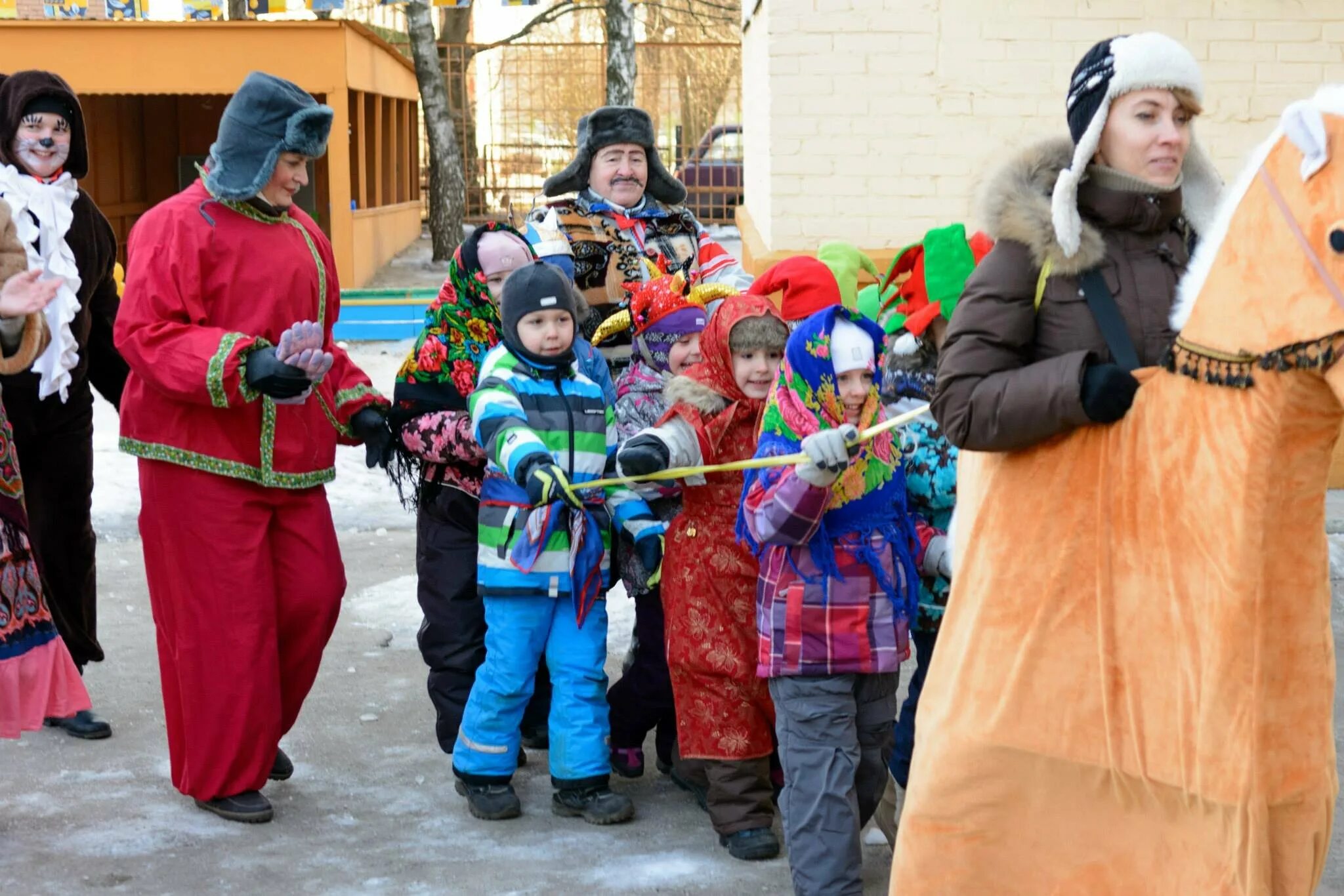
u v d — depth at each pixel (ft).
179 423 14.99
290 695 16.21
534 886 13.80
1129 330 9.42
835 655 12.48
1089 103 9.43
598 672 15.37
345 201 55.36
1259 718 8.61
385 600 23.34
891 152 27.45
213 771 15.34
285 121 15.03
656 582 14.70
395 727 18.22
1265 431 8.46
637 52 87.04
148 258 14.80
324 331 16.16
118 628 21.95
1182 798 9.00
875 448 12.78
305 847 14.75
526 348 14.83
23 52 53.62
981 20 27.04
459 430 15.58
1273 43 26.71
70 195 17.83
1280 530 8.62
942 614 13.79
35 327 14.66
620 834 15.07
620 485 15.17
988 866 9.80
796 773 12.58
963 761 9.68
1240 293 8.56
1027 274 9.61
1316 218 8.18
